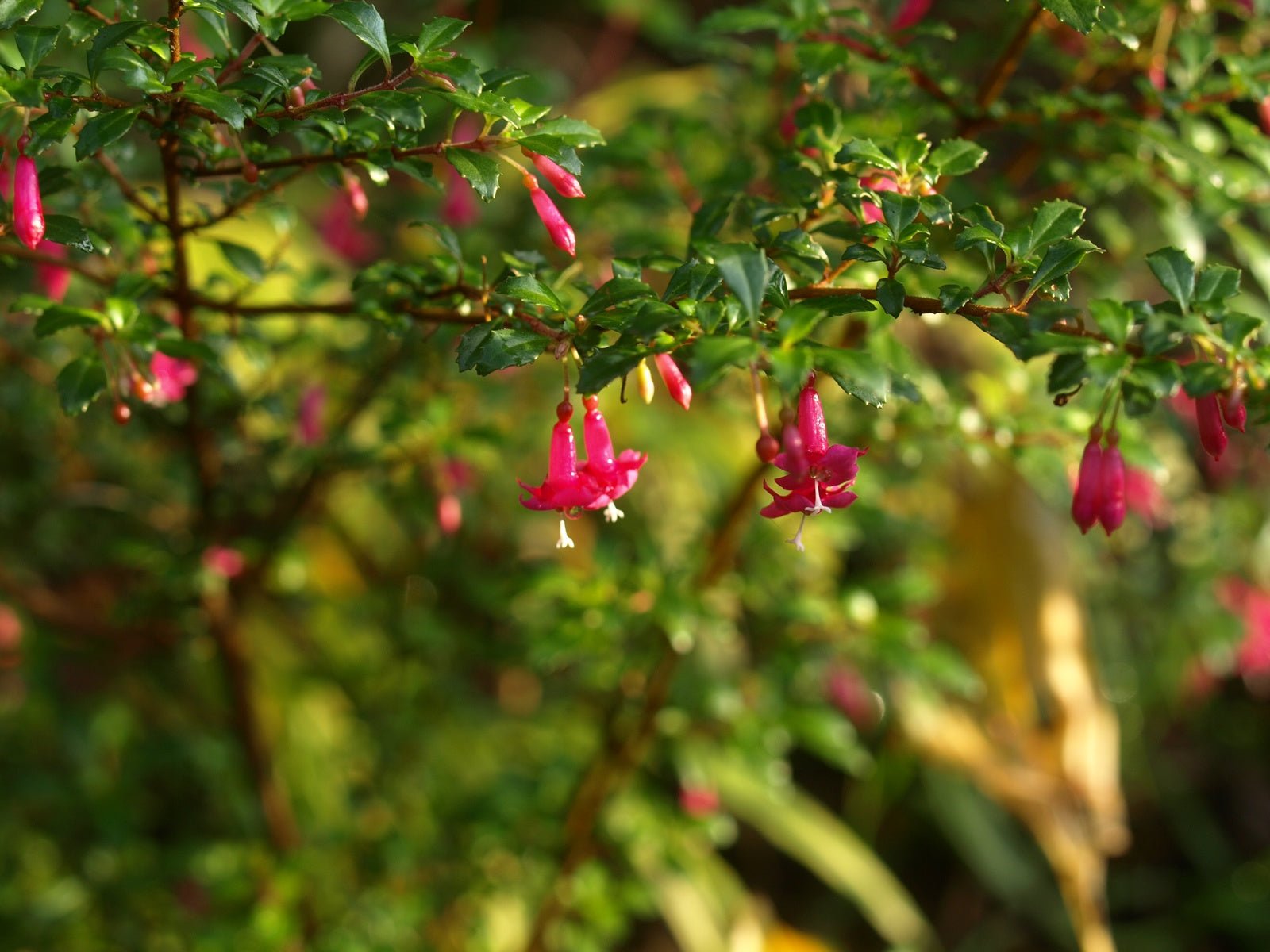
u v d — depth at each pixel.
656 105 0.64
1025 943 0.89
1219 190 0.49
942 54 0.61
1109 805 0.73
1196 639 0.79
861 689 0.69
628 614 0.52
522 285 0.40
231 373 0.46
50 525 0.61
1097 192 0.52
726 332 0.40
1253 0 0.50
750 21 0.47
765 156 0.53
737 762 0.62
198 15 0.43
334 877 0.62
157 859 0.62
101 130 0.40
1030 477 0.55
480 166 0.41
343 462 0.51
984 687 0.75
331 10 0.41
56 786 0.60
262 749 0.59
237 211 0.45
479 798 0.60
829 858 0.78
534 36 1.11
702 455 0.73
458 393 0.55
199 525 0.53
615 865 0.63
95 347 0.44
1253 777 0.96
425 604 0.63
